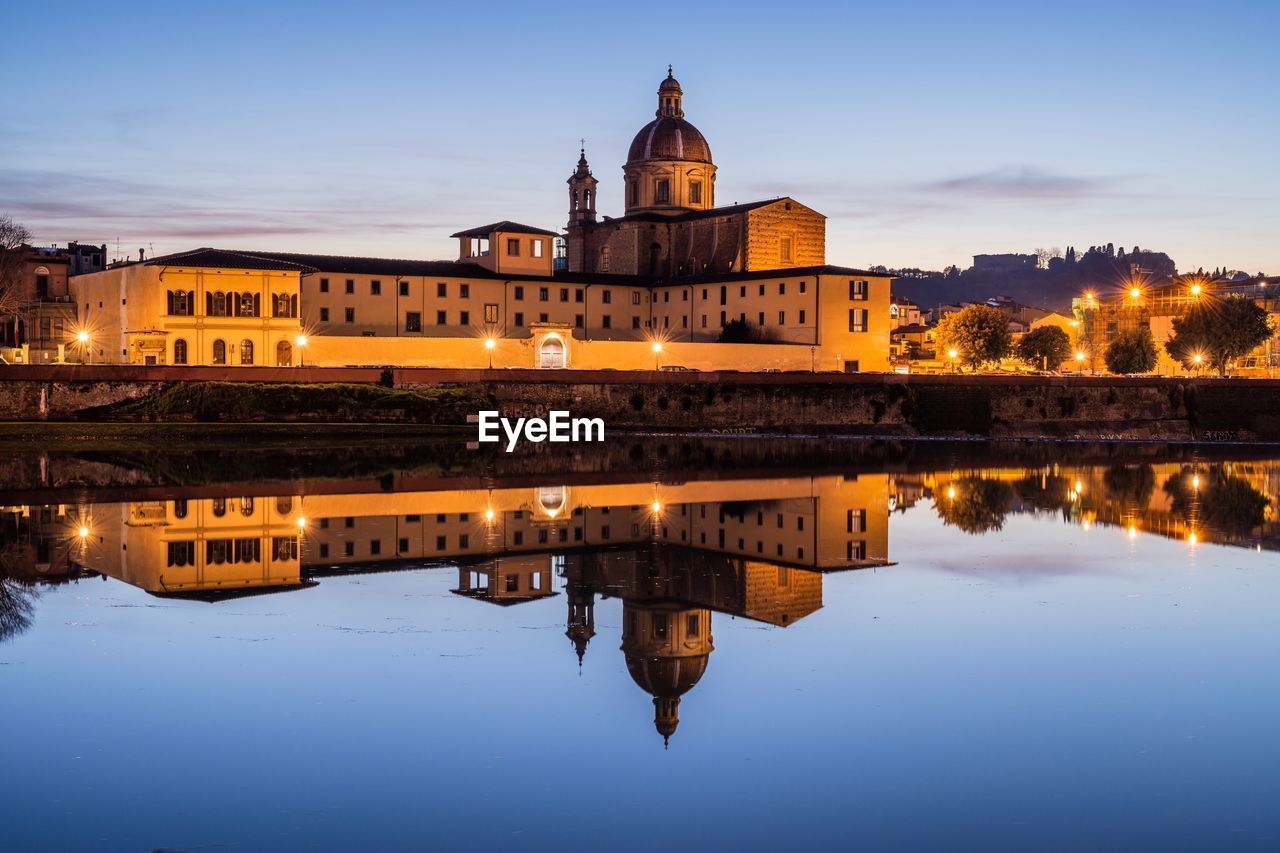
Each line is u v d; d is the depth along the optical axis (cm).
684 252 19362
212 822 2797
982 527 7150
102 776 3038
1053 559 6059
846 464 11044
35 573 5281
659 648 4200
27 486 8175
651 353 15188
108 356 14850
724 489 8825
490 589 5150
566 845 2717
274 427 11894
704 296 17650
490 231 17050
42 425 11381
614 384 13838
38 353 15412
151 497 7675
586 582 5378
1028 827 2825
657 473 9838
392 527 6669
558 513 7381
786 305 16375
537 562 5812
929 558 6078
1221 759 3212
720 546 6375
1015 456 12412
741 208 18388
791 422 14575
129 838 2716
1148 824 2838
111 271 14662
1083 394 16025
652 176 19638
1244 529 7119
